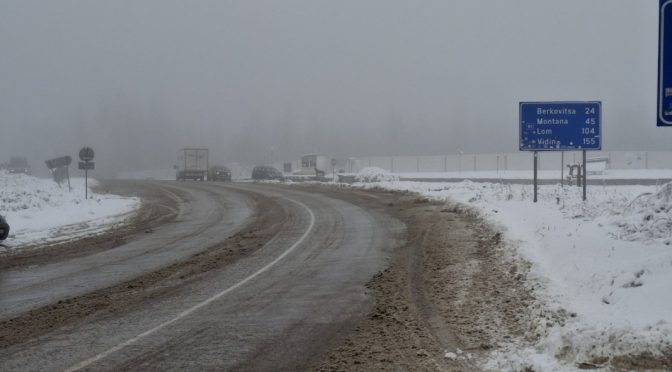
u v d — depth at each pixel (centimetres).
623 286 665
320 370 546
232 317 757
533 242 1048
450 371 523
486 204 1858
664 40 677
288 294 887
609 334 532
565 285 751
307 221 1925
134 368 564
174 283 1002
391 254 1218
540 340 577
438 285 888
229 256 1281
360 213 2106
